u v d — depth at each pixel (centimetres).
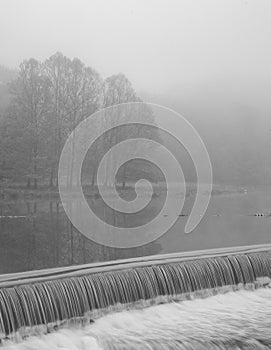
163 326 1395
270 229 2903
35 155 4534
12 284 1295
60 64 4891
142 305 1501
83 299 1381
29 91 4706
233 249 1919
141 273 1527
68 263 1902
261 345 1307
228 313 1513
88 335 1305
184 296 1598
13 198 3922
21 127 4581
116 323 1383
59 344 1247
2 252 2111
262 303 1617
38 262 1917
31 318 1273
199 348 1281
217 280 1689
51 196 4131
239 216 3622
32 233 2648
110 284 1448
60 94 4838
